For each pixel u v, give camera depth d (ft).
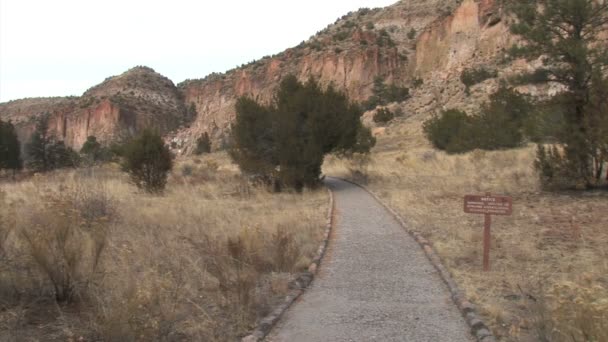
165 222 39.24
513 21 57.26
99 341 16.21
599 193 49.85
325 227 40.98
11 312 18.06
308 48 586.45
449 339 17.65
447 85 279.69
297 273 26.91
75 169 75.41
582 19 51.55
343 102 85.40
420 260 29.99
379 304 21.77
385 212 49.85
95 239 22.77
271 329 18.79
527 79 55.31
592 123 50.88
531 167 69.97
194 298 21.30
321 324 19.29
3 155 158.61
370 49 485.15
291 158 71.46
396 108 277.44
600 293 15.93
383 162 118.01
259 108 76.95
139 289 17.28
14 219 26.84
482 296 22.22
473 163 85.61
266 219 42.37
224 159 189.37
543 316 17.47
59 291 20.24
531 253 29.63
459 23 380.37
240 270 25.00
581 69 50.55
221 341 17.29
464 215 43.96
